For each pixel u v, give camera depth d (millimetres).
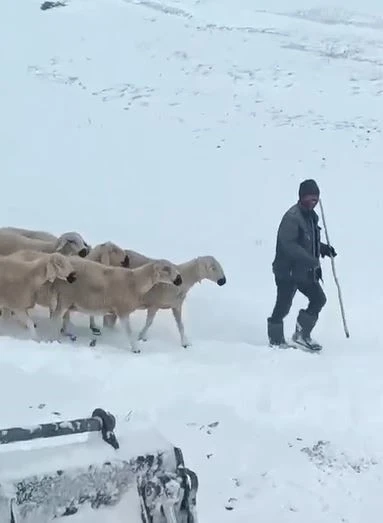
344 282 12508
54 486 3045
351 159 19781
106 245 9234
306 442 5754
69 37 27328
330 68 25797
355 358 8523
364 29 29938
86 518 3096
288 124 21922
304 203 9125
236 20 30656
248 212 16422
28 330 8664
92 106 22625
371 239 14969
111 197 16938
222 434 5734
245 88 24125
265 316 10758
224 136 21109
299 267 9039
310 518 4754
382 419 6414
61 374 6777
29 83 23703
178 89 23984
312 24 30203
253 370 7602
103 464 3143
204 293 11336
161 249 13961
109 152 19766
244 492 5000
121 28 28344
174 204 16750
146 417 5867
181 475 3262
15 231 10391
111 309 8477
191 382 6945
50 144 20000
